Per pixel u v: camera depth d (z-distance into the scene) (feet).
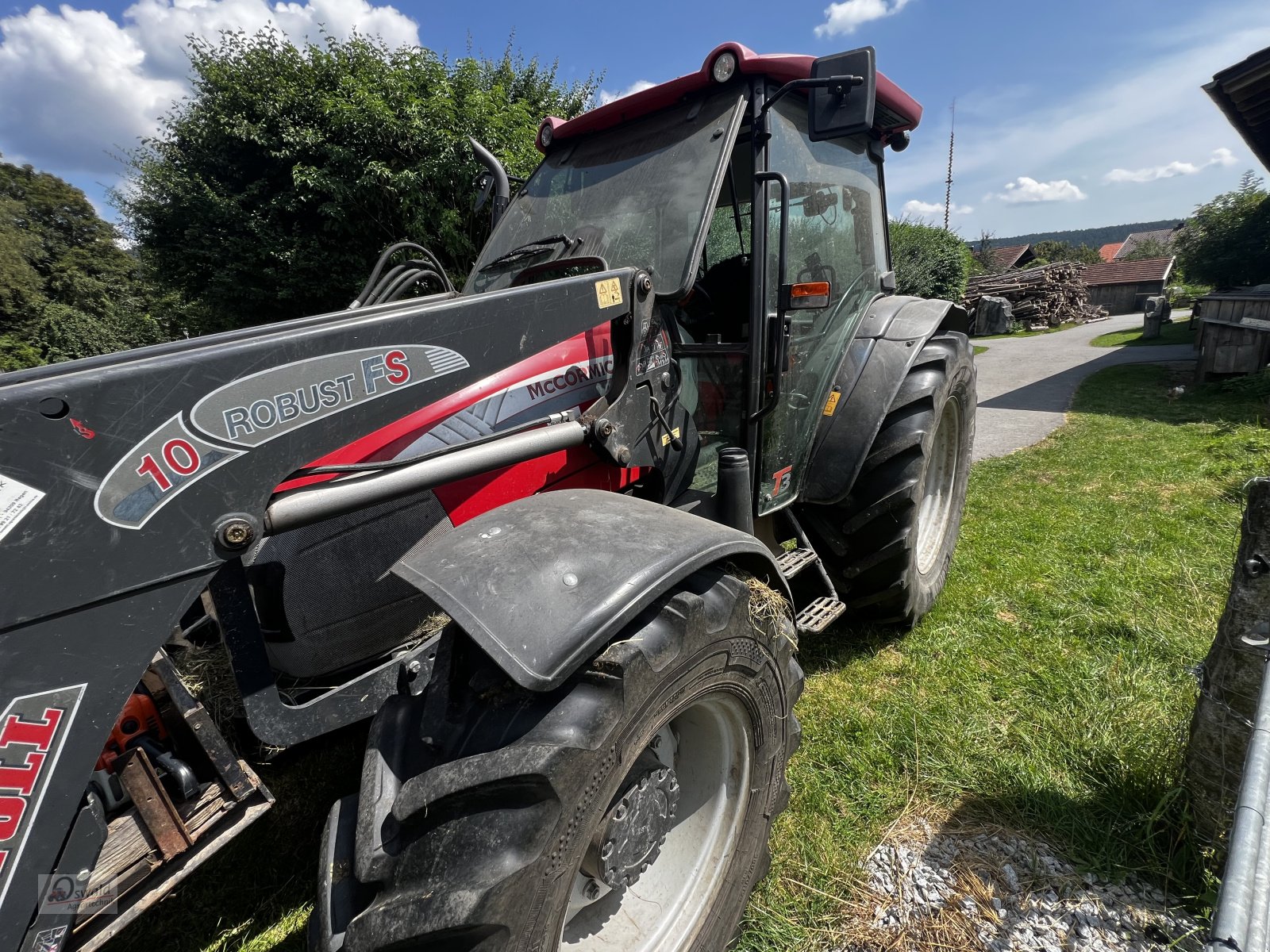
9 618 3.29
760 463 7.80
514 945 3.63
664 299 6.68
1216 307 28.89
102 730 3.54
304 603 5.07
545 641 3.83
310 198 28.07
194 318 33.40
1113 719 7.61
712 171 7.12
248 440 3.96
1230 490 14.82
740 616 4.79
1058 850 6.18
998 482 17.35
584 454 6.55
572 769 3.75
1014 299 75.05
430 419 5.45
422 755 4.18
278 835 6.86
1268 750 3.26
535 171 8.98
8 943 3.34
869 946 5.45
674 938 5.02
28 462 3.29
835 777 7.23
